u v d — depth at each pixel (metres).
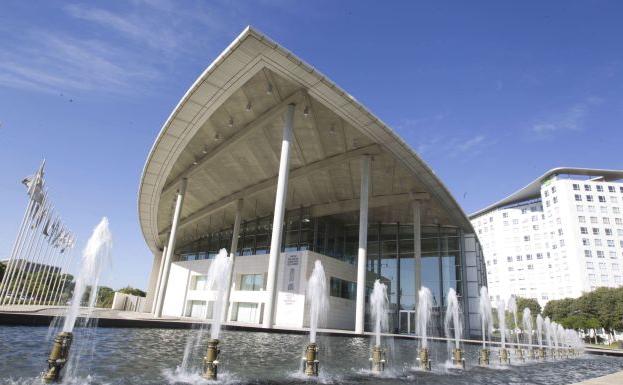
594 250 68.06
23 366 6.23
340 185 29.47
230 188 31.98
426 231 35.91
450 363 12.55
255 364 8.64
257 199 32.97
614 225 69.38
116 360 7.55
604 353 24.66
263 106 20.55
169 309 38.00
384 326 33.03
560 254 71.56
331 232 35.12
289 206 34.41
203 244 45.59
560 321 46.09
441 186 26.88
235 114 21.23
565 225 70.88
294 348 12.52
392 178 27.55
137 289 77.31
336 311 28.92
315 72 17.31
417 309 28.84
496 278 83.69
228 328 16.11
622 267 66.81
